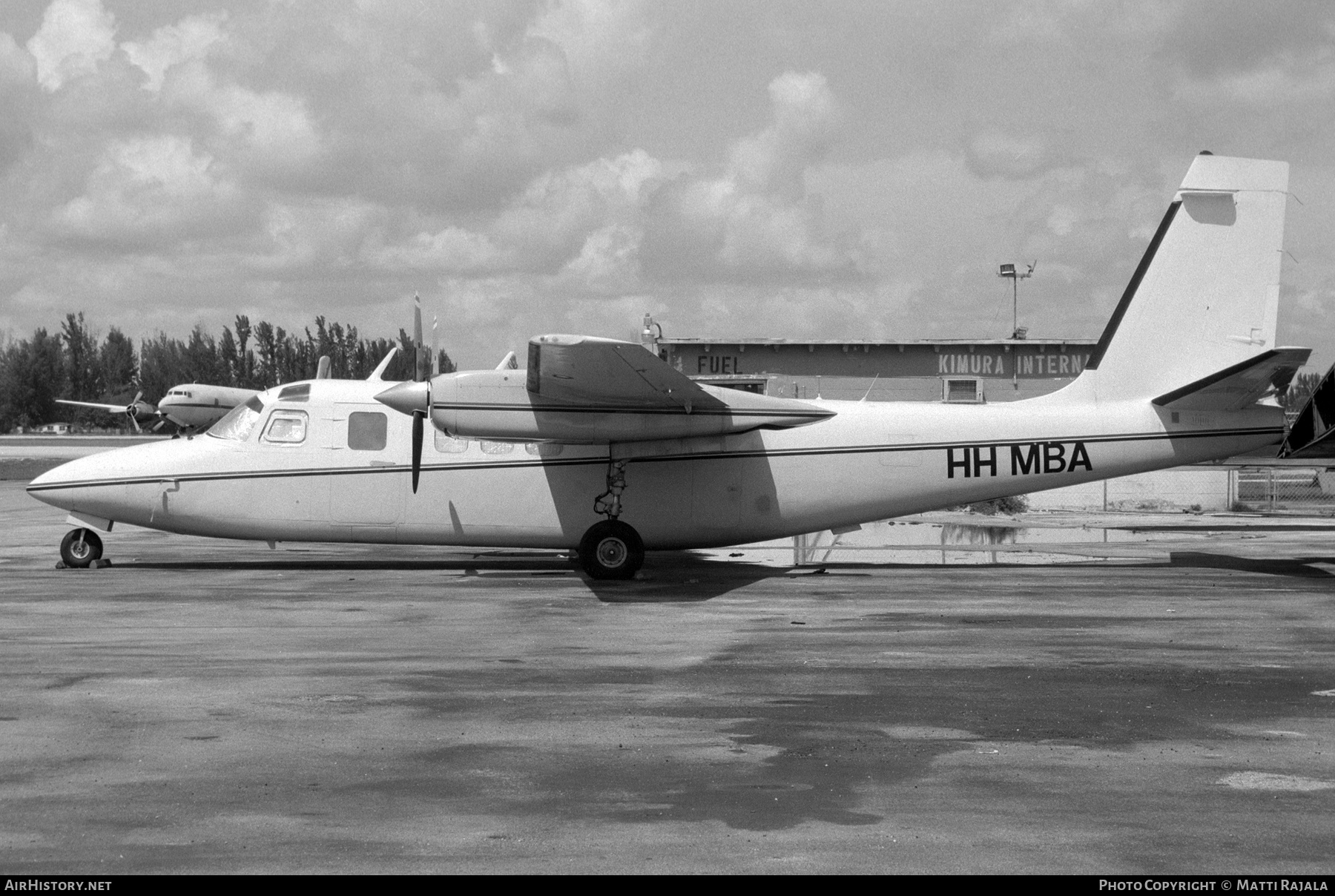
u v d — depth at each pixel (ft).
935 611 42.73
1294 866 17.60
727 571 55.88
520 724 25.84
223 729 25.17
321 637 36.78
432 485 53.31
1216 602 44.80
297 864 17.49
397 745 24.00
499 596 46.44
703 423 51.75
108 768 22.29
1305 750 23.99
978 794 20.99
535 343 43.70
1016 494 55.31
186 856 17.80
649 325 105.81
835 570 56.03
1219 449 55.01
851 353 105.60
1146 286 55.21
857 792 21.12
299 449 53.52
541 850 18.15
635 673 31.35
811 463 54.03
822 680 30.58
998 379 105.40
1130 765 22.86
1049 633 38.01
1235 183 54.85
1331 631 38.32
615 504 52.54
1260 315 54.90
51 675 30.60
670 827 19.24
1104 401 55.36
